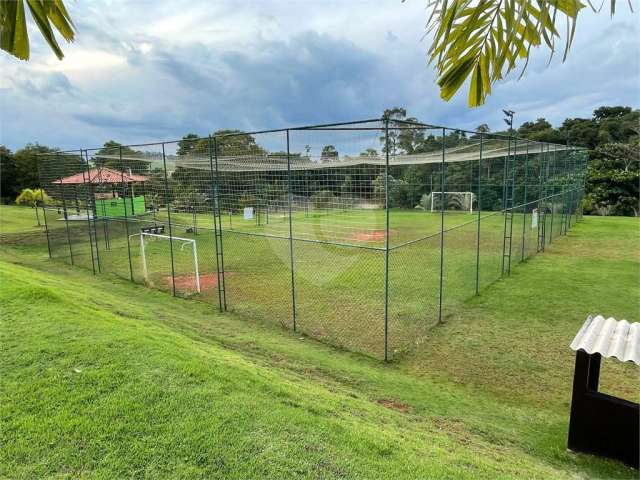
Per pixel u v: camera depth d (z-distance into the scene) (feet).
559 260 34.53
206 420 9.10
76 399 9.64
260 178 27.91
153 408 9.45
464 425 12.04
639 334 11.56
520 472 9.13
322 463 7.97
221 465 7.73
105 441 8.27
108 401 9.62
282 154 24.06
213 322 21.33
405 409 12.84
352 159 21.86
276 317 22.27
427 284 28.50
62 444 8.14
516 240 41.73
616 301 23.88
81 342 12.75
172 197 32.81
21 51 4.19
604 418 10.43
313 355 17.13
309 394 11.77
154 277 31.78
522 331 19.92
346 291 27.40
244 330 20.15
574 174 52.39
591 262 33.58
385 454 8.52
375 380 14.97
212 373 11.45
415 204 41.52
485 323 21.06
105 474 7.39
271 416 9.52
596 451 10.57
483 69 5.64
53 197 47.24
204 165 30.50
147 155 32.37
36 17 4.13
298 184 25.12
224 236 51.24
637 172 69.15
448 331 20.08
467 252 38.27
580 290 26.07
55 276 30.01
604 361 16.49
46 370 10.94
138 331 14.79
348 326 20.88
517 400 13.92
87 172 35.09
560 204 45.80
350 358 17.20
